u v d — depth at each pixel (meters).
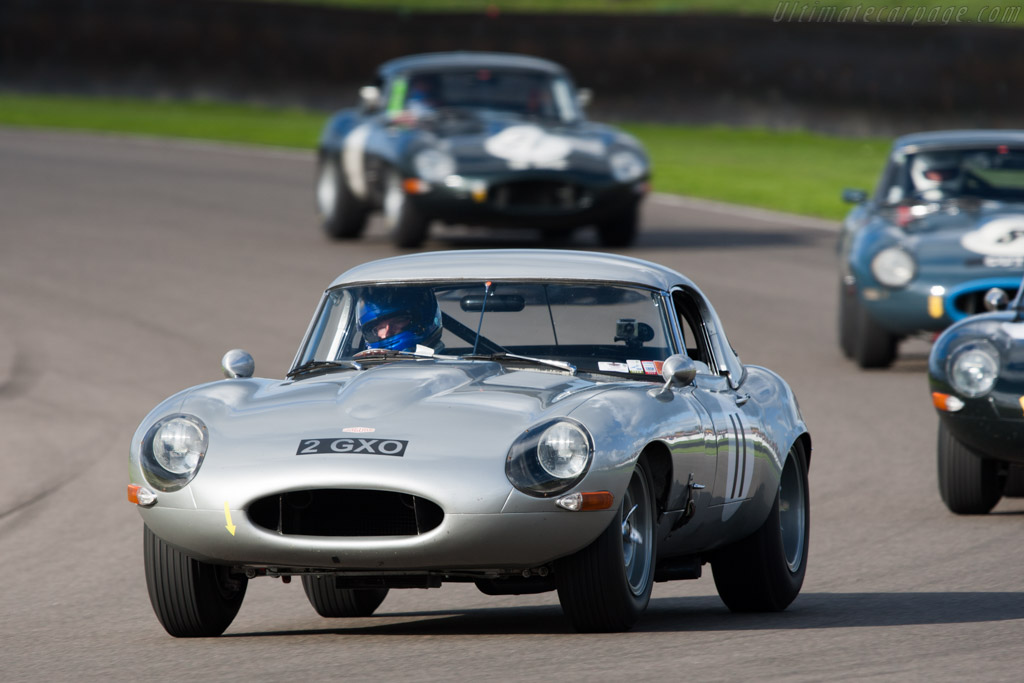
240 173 96.44
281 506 20.30
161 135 113.00
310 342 23.89
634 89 125.31
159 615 21.78
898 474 36.50
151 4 130.00
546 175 65.12
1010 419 30.23
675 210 86.06
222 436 20.83
